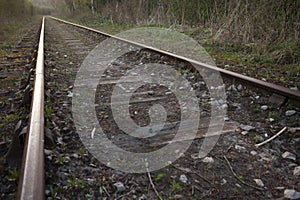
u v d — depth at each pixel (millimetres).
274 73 5547
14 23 26125
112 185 2316
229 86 4594
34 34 15852
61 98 4242
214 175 2475
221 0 10336
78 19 30844
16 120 3438
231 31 8625
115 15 19406
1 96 4500
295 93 3607
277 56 6445
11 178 2299
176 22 13000
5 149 2793
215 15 10578
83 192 2221
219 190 2297
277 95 3844
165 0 14047
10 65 6785
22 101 3902
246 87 4418
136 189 2291
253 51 7273
